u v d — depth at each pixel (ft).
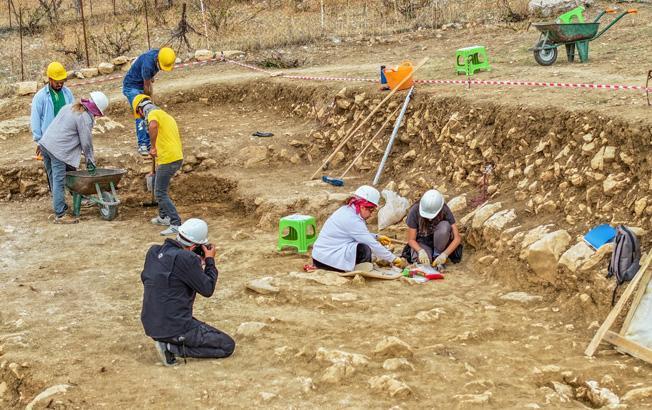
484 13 65.77
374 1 78.28
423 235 28.45
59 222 35.73
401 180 36.35
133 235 33.96
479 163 32.89
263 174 40.81
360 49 58.75
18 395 20.53
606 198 25.96
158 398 19.06
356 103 41.93
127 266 29.86
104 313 24.94
